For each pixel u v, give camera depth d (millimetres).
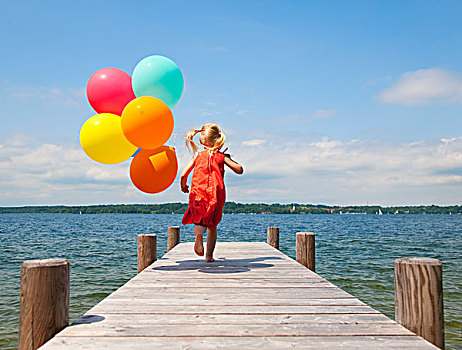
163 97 4660
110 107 4527
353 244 21094
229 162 4676
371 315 2787
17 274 11461
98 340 2238
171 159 4383
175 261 5547
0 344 5582
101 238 27406
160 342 2221
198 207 4551
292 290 3615
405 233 33344
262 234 31391
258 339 2283
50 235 31188
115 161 4418
